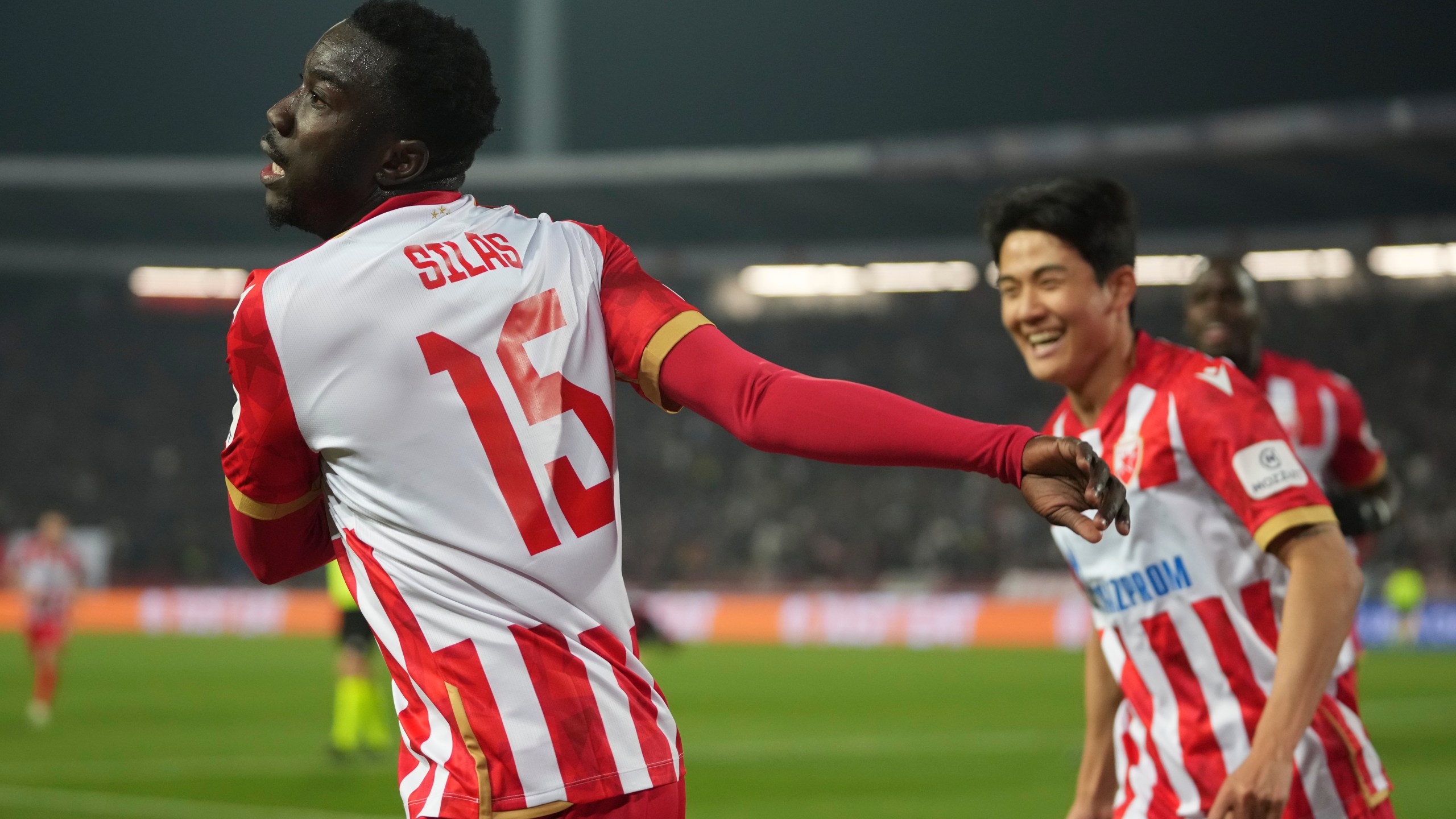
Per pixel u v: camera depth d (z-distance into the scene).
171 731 23.70
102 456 72.44
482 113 4.00
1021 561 56.81
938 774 18.44
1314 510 5.50
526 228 4.01
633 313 3.90
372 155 3.87
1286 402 9.41
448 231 3.85
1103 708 6.57
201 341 78.56
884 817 15.23
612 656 3.87
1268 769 5.18
